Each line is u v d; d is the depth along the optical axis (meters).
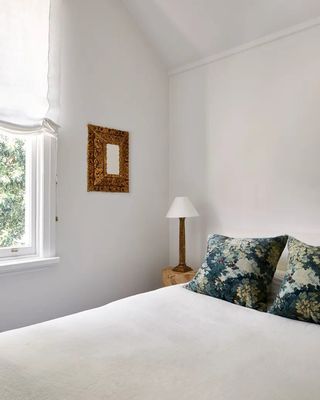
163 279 2.69
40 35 2.18
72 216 2.40
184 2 2.46
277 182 2.37
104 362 1.14
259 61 2.48
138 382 1.02
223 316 1.60
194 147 2.92
